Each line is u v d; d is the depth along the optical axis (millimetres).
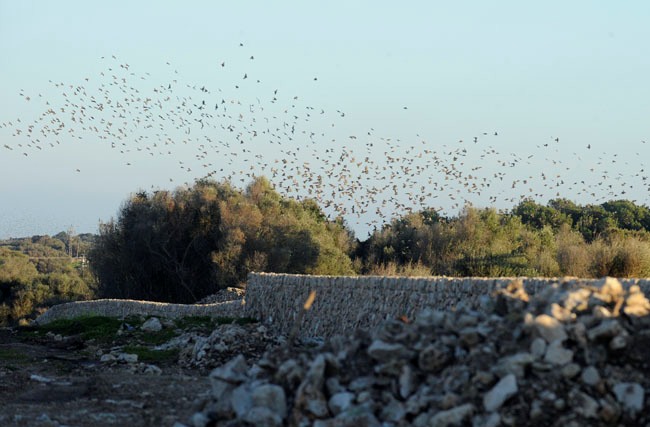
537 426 13477
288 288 37000
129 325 42000
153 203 80438
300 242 74125
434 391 14703
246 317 40719
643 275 48250
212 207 78438
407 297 26391
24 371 29375
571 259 53250
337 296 31750
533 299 15961
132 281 78812
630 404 13422
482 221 70062
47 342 41719
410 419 14547
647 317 14656
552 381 13836
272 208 80312
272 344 32062
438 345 15508
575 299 15219
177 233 78000
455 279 24047
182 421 17406
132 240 78938
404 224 80438
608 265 49062
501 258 57656
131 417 19438
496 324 15375
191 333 37656
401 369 15305
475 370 14500
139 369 30000
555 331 14188
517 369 14047
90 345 38125
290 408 15414
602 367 13961
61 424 18719
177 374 28703
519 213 93688
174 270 77312
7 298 103875
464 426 13844
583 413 13398
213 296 63312
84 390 23984
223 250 73438
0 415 20031
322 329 32438
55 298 103938
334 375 15555
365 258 80562
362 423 14336
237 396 16062
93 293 92688
